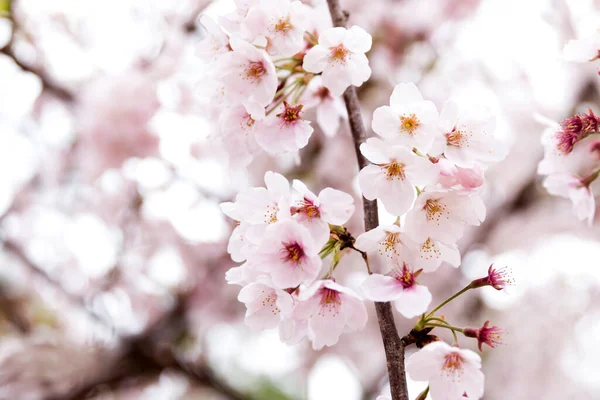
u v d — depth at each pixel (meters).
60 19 1.63
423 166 0.77
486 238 1.67
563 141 0.87
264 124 0.81
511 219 1.74
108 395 1.60
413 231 0.78
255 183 1.63
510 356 1.90
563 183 0.88
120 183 1.71
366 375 1.84
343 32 0.80
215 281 1.75
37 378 1.46
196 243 1.75
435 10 1.69
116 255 1.79
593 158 0.89
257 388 1.88
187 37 1.58
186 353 1.66
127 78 1.49
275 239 0.77
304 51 0.83
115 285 1.77
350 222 1.60
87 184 1.69
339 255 0.79
